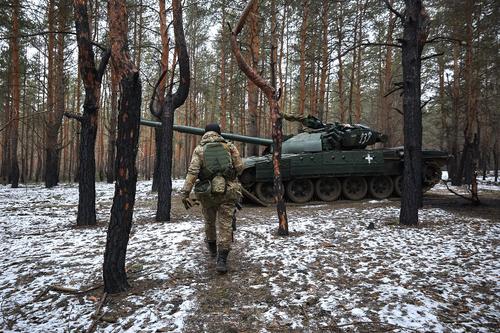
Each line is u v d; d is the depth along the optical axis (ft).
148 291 12.04
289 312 10.40
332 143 39.34
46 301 11.63
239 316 10.24
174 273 13.65
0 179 95.55
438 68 73.72
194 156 13.67
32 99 90.02
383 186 40.24
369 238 18.43
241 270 13.85
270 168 35.94
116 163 12.24
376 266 14.02
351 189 39.50
